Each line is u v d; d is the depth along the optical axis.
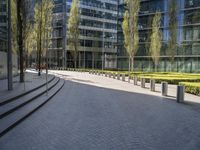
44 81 23.00
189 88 18.38
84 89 20.67
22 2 23.52
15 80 23.47
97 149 6.32
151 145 6.67
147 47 52.94
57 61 76.88
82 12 77.81
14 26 26.30
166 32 49.38
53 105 12.73
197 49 44.81
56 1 76.44
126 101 14.34
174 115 10.55
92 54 80.19
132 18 43.34
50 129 8.17
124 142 6.90
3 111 9.46
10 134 7.61
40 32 33.28
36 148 6.39
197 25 44.72
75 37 65.75
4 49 26.66
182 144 6.79
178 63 47.12
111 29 85.75
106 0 84.31
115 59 68.38
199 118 10.01
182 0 46.41
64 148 6.39
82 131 7.96
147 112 11.13
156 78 26.67
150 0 52.72
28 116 10.02
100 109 11.74
